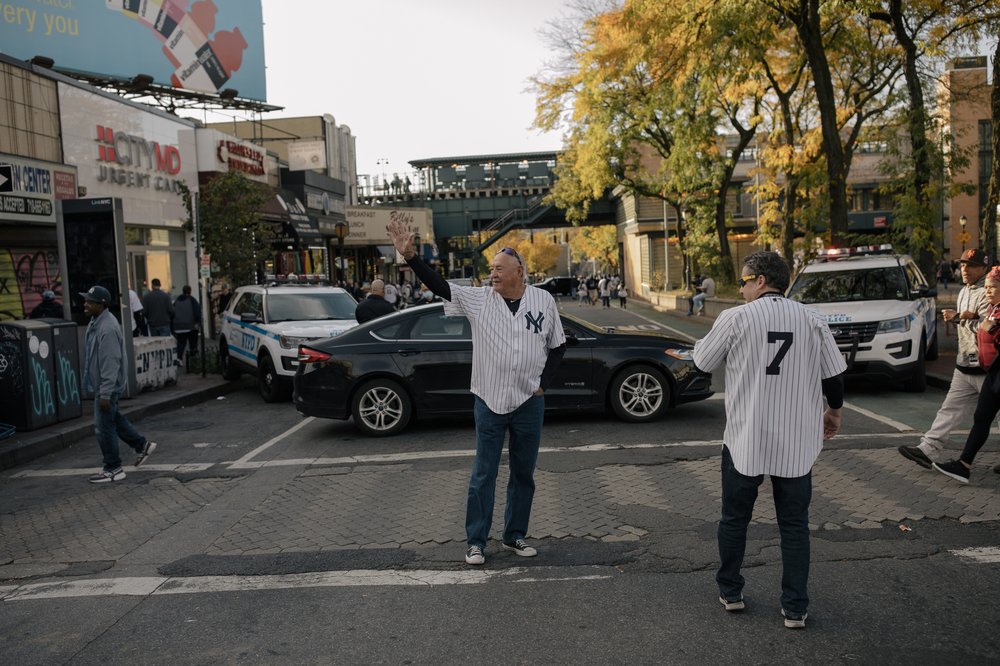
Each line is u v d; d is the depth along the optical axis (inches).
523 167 2299.5
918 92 717.3
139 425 429.7
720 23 612.4
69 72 881.5
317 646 156.2
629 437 339.3
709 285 1222.3
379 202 2322.8
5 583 199.0
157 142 839.7
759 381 154.5
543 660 147.2
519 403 194.4
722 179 1267.2
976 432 248.7
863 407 399.9
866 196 1964.8
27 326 380.2
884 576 181.8
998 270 238.4
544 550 205.5
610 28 1072.8
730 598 164.2
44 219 638.5
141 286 815.7
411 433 369.1
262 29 1156.5
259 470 308.5
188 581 193.8
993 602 166.7
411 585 185.2
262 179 1111.6
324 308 537.0
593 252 3230.8
